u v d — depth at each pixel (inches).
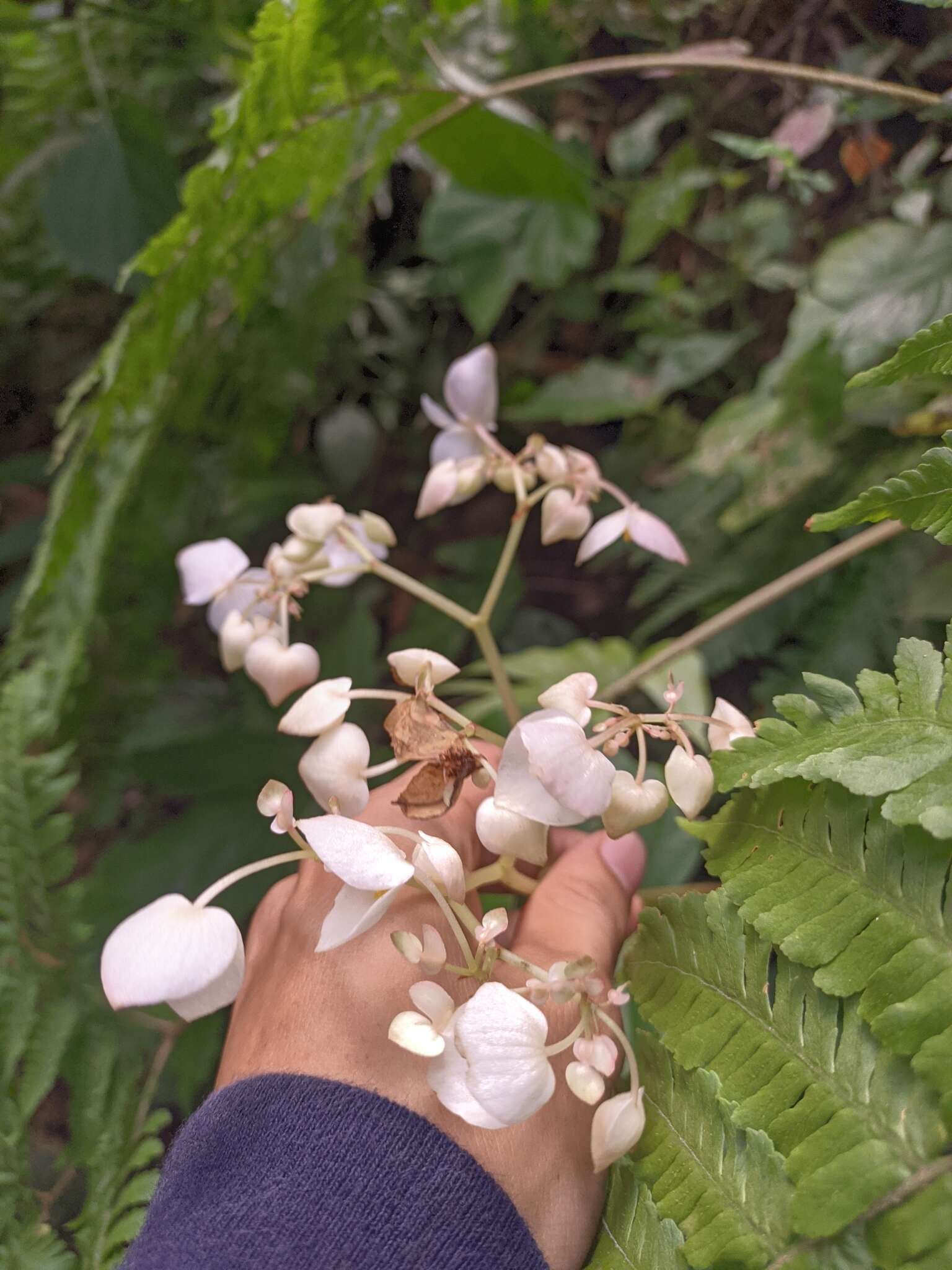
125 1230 11.5
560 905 9.7
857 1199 6.4
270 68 11.4
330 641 20.9
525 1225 7.4
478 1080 6.7
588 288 21.9
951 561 13.8
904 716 7.4
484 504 23.7
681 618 19.8
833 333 13.3
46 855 13.6
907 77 12.6
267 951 9.4
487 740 11.0
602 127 19.7
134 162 16.8
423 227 21.0
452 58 17.5
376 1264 7.1
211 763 16.5
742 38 14.5
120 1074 13.5
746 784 7.9
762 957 7.6
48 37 16.8
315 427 24.2
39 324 26.2
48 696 15.5
